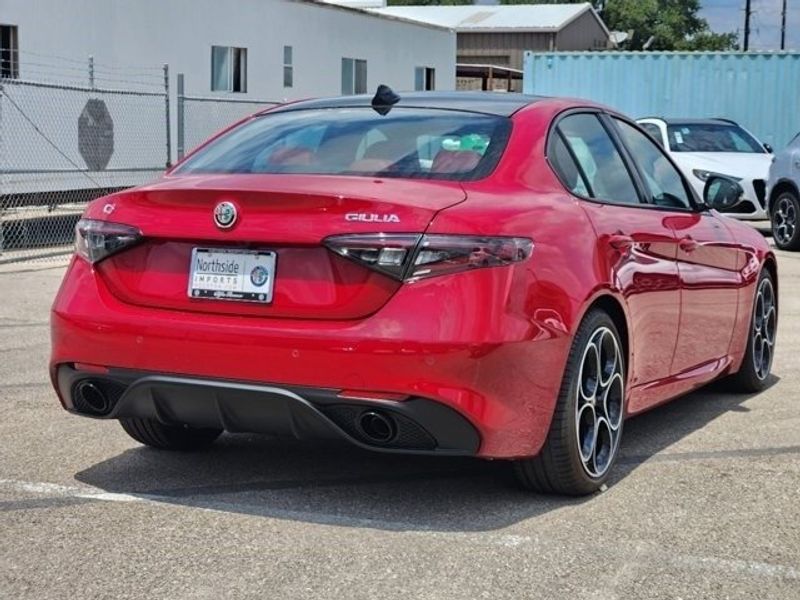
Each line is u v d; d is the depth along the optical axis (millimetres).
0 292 10242
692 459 5016
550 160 4520
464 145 4426
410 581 3562
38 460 4910
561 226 4242
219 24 19141
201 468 4820
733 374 6355
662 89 21078
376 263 3832
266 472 4762
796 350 7789
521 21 47719
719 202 5941
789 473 4797
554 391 4102
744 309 6098
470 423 3838
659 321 4988
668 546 3895
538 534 3990
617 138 5211
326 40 22797
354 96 5266
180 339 4043
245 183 4176
